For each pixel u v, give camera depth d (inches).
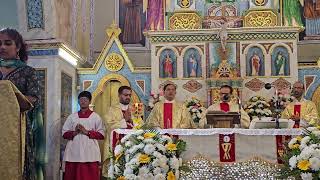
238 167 214.5
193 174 214.2
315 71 402.0
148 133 210.5
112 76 414.9
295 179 199.9
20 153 150.1
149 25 455.5
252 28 400.5
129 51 468.1
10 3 413.7
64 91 377.1
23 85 167.9
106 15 478.6
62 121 368.5
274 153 213.3
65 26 395.9
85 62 437.7
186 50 406.9
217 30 402.3
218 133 215.9
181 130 218.1
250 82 398.6
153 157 200.7
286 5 442.9
